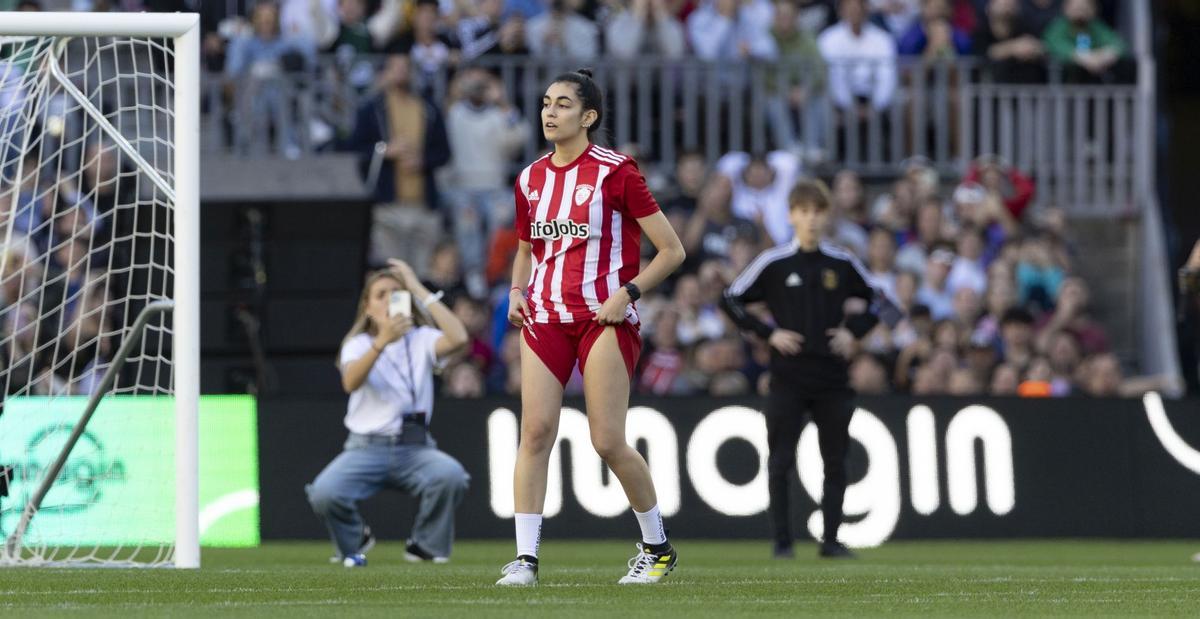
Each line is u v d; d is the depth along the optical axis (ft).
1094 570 89.71
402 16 175.94
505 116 171.32
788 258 102.32
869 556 106.63
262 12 169.89
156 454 97.81
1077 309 166.30
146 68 143.02
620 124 176.04
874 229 162.20
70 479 97.86
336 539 94.79
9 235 99.30
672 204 167.02
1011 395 125.59
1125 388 161.79
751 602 62.03
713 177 164.45
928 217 168.55
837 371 101.55
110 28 84.64
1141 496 126.52
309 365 126.52
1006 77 181.37
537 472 67.26
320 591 66.74
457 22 176.96
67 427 98.99
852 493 122.62
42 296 100.37
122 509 97.50
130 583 71.87
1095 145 184.34
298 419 118.62
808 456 123.13
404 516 120.88
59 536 97.45
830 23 188.65
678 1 181.06
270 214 125.59
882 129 184.44
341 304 126.31
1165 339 180.45
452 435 119.96
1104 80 183.32
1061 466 125.70
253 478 117.29
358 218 126.31
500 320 155.33
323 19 176.45
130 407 98.07
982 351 152.97
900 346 153.89
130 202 130.11
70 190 132.05
